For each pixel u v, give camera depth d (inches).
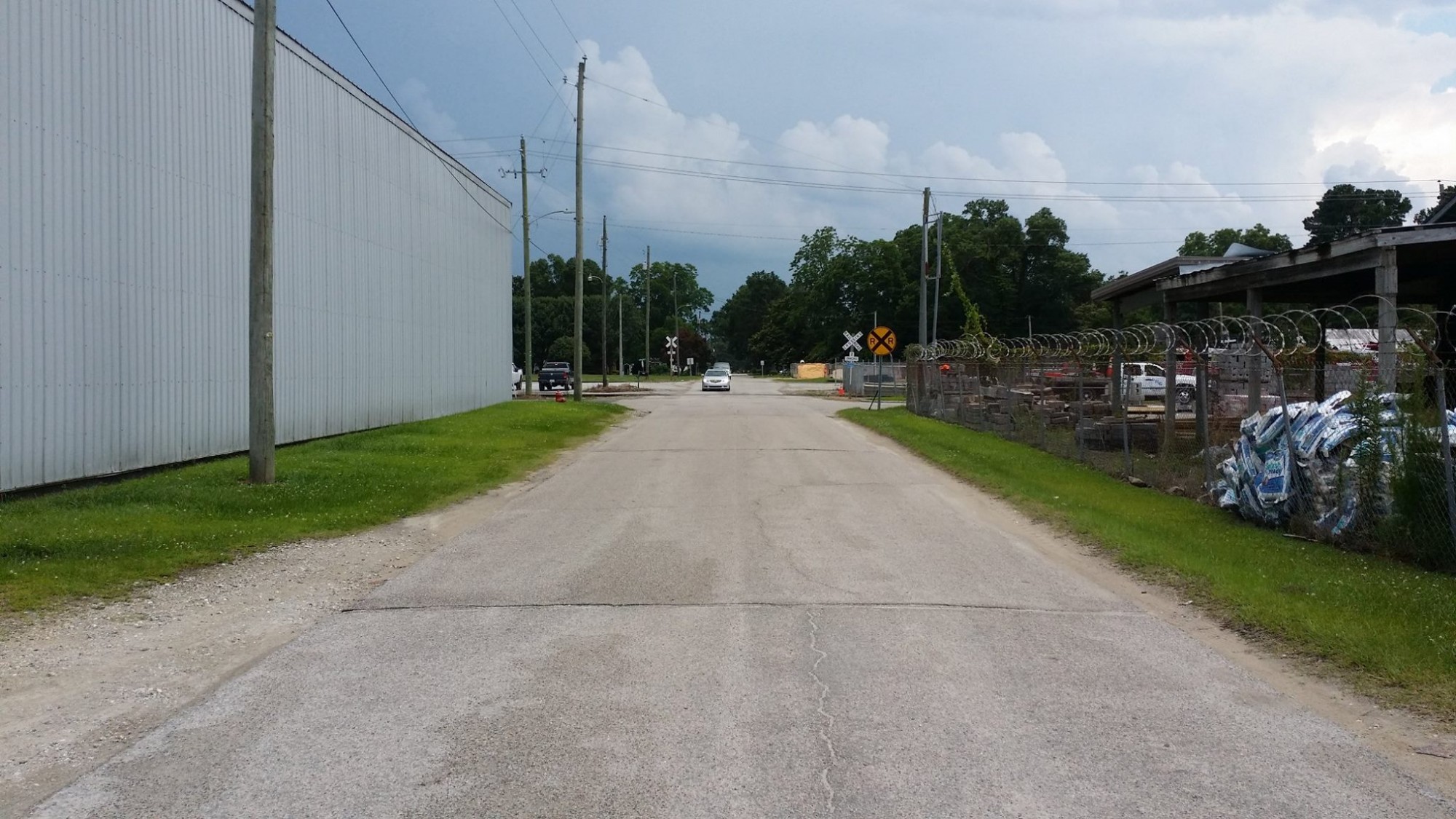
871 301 3545.8
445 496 550.9
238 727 210.4
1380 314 451.8
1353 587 313.0
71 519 415.2
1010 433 872.9
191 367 609.3
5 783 183.6
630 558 381.1
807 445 853.2
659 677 239.6
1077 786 180.1
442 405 1148.5
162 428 577.9
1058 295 3223.4
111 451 532.4
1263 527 439.5
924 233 1581.0
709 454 773.9
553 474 660.7
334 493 517.7
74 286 502.9
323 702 225.1
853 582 341.4
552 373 2428.6
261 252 528.7
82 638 277.4
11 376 461.4
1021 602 316.5
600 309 4751.5
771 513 490.3
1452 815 170.2
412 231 1039.6
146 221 562.9
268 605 316.2
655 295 6028.5
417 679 240.2
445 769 187.5
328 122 824.9
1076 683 237.9
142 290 559.2
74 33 502.0
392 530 450.6
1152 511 483.5
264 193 527.5
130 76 547.8
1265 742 201.9
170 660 260.1
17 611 299.3
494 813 169.5
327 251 823.1
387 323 968.3
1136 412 834.2
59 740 205.2
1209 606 307.9
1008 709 219.3
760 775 184.1
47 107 482.9
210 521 435.8
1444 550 344.2
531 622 290.7
